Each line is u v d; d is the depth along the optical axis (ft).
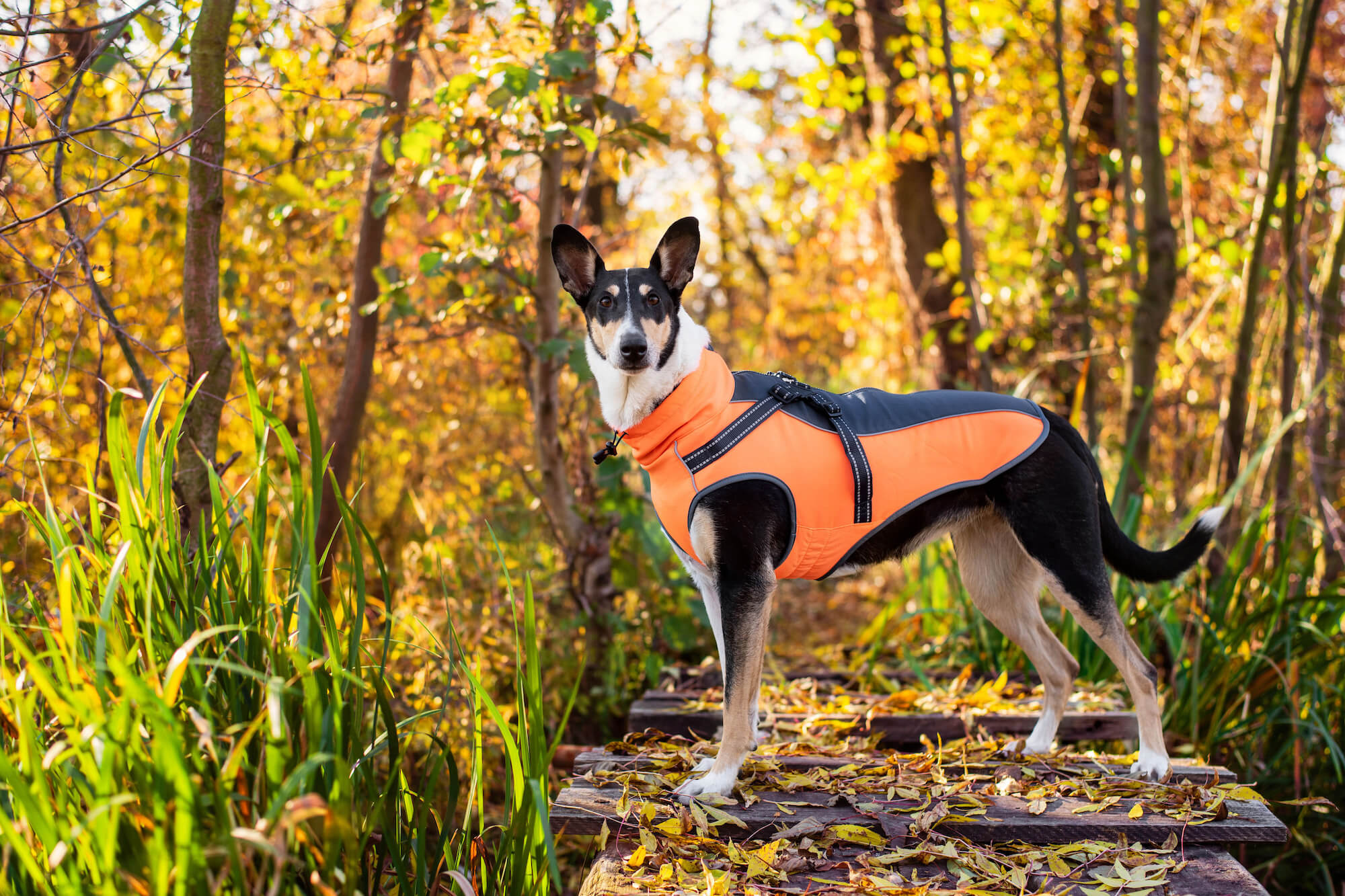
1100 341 23.09
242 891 5.67
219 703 7.00
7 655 8.26
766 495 9.52
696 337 10.16
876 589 28.68
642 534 16.31
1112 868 8.00
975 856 8.16
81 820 6.21
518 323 15.84
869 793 9.47
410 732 8.95
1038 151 28.55
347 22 13.92
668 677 15.15
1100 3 27.20
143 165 10.91
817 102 26.00
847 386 35.17
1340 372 19.63
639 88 36.65
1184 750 12.43
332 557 8.86
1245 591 14.78
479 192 14.48
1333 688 13.62
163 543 7.18
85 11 11.00
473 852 8.45
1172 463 25.09
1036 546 10.03
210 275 10.66
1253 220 18.62
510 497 18.52
